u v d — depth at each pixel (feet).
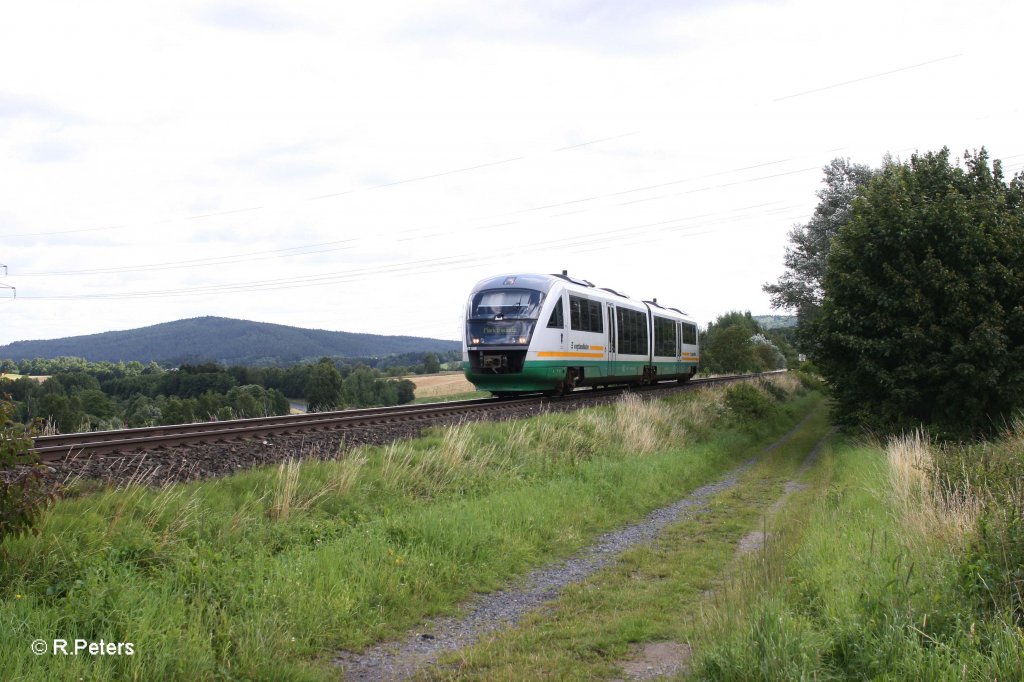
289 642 18.57
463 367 71.15
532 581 26.71
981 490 25.00
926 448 38.11
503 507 33.63
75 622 16.85
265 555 23.29
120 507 22.98
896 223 60.70
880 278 63.62
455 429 43.96
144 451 32.14
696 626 19.61
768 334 268.41
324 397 143.95
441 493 35.47
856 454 53.06
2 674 14.29
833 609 18.43
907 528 23.97
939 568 18.99
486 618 22.61
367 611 21.43
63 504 22.50
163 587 19.10
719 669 15.67
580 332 76.18
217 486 27.50
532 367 68.18
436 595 23.85
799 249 159.43
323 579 22.12
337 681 17.52
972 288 57.52
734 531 35.40
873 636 16.05
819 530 28.12
